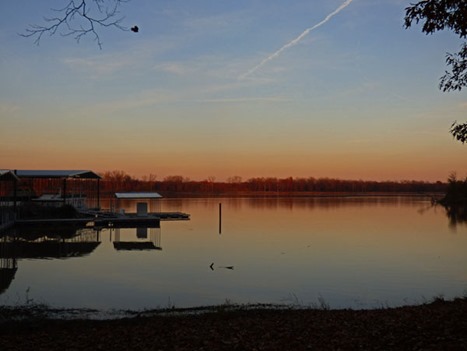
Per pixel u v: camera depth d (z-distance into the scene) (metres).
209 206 71.81
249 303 12.85
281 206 72.38
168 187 146.12
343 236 29.70
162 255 21.83
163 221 41.31
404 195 163.88
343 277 16.69
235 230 33.47
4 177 31.08
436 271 17.89
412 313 9.26
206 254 22.17
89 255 21.72
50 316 11.09
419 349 6.41
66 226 33.78
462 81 7.92
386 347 6.74
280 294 14.03
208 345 7.52
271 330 8.45
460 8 6.29
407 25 6.89
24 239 27.61
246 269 18.23
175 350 7.33
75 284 15.22
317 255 21.91
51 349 7.66
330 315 9.95
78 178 44.47
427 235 30.44
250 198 118.06
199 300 13.23
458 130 7.20
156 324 9.51
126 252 22.75
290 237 29.16
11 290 14.27
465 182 74.31
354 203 85.88
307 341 7.48
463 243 26.52
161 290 14.45
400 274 17.28
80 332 8.96
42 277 16.34
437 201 85.44
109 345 7.82
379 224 38.78
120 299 13.20
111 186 126.12
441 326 7.33
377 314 9.68
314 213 53.75
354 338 7.41
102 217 37.06
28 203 37.34
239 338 7.89
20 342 8.19
